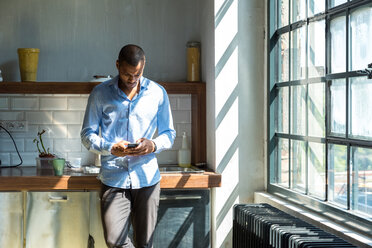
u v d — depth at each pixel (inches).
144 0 184.4
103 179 136.3
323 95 126.2
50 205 151.3
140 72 127.1
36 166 171.8
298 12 140.6
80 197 152.1
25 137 178.1
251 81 163.8
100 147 131.2
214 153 161.5
